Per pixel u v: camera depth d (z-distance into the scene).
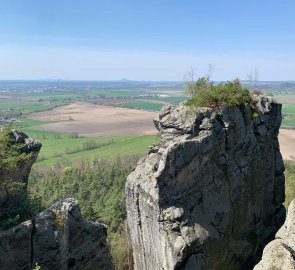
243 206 38.12
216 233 33.75
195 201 33.38
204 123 35.31
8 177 31.53
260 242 40.06
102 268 32.50
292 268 23.50
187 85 40.16
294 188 73.25
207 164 34.44
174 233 31.72
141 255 35.91
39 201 34.28
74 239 29.78
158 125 39.16
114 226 74.06
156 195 32.03
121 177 108.00
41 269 27.91
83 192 100.38
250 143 38.72
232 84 39.81
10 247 26.92
